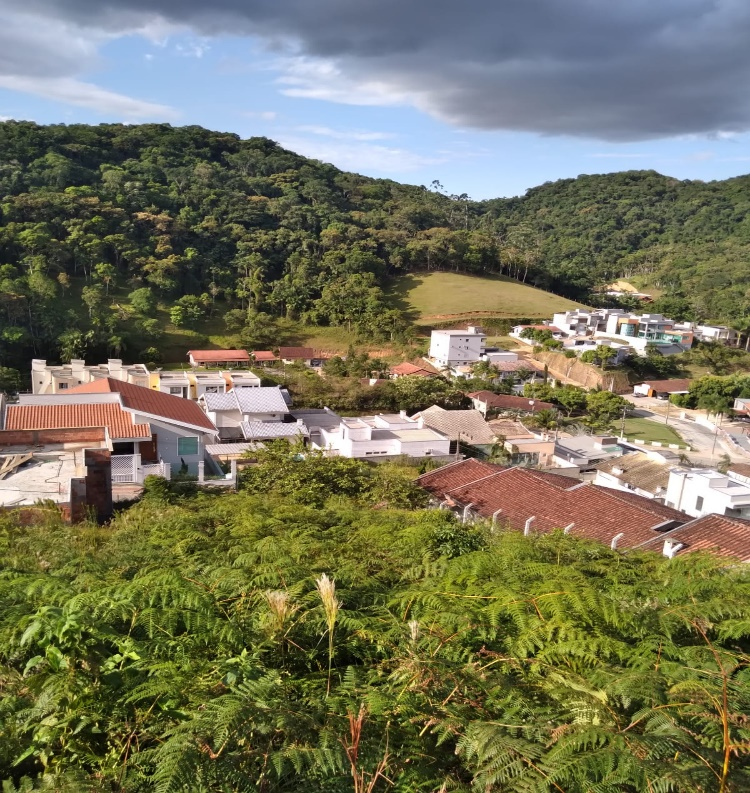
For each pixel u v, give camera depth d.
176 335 74.62
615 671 3.78
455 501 19.03
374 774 2.72
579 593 4.96
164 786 2.44
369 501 18.55
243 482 19.17
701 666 3.88
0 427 18.91
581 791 2.60
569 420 54.78
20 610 4.53
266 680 3.36
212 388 44.66
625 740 2.81
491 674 3.77
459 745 2.92
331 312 83.44
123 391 22.39
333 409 50.22
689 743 2.84
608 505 17.58
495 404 53.84
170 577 5.00
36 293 68.19
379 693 3.23
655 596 5.51
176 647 3.98
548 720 3.16
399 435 32.50
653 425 57.53
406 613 4.95
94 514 13.04
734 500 21.89
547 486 19.02
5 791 2.84
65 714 3.20
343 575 5.79
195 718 2.88
